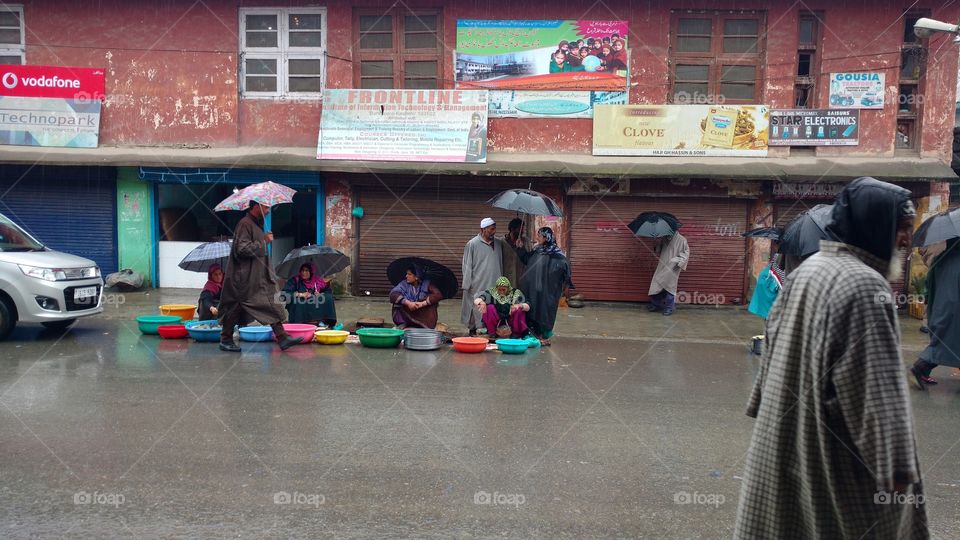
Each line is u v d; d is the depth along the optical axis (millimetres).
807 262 2605
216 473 4578
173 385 6742
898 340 2324
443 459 4938
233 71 13172
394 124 12852
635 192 12812
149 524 3842
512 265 9898
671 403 6582
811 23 12641
